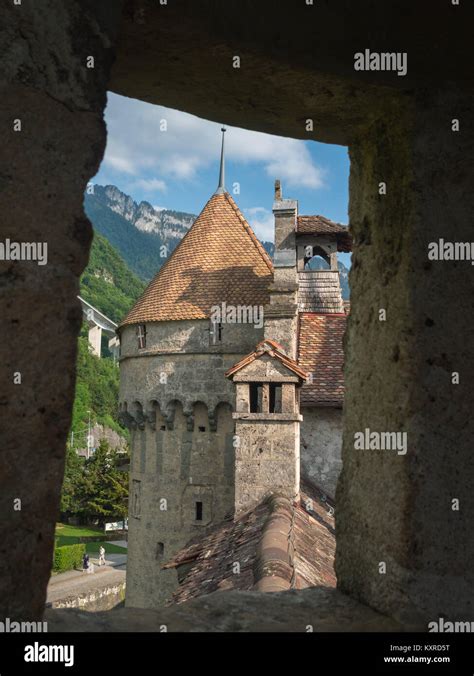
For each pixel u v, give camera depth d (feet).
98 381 249.96
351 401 11.60
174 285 76.69
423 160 10.24
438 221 10.16
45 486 7.32
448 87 10.46
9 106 7.09
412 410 9.78
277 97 10.59
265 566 25.21
